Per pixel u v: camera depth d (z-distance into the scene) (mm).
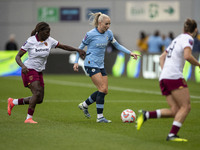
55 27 112125
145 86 63719
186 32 24188
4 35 113188
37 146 22297
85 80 74875
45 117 33438
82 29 112125
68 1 111812
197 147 22453
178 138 24000
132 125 29516
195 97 49938
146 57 80688
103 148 21922
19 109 37594
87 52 31250
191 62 23531
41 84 30641
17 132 26188
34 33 30000
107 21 30531
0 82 69812
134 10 110125
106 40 31125
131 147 22203
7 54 86375
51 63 90250
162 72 24344
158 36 86438
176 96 23703
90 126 28906
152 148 22031
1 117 32719
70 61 90000
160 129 27906
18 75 87062
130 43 110625
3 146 22234
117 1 110438
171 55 24125
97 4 111188
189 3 108375
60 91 55594
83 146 22359
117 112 36750
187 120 32562
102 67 31391
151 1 109562
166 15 109438
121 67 84750
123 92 54781
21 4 112688
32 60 29953
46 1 112062
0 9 112875
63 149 21656
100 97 30859
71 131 26750
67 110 37875
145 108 39500
